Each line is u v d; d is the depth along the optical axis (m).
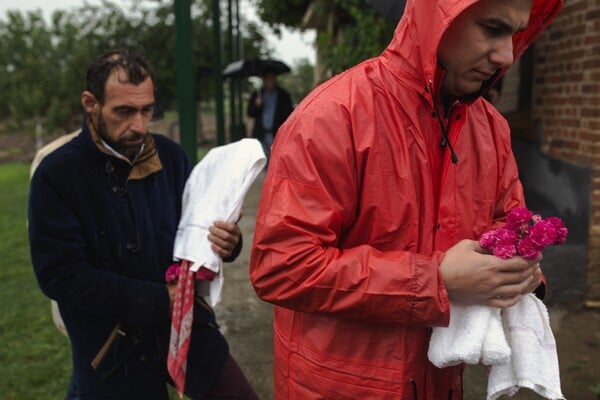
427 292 1.28
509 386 1.40
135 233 2.01
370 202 1.36
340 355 1.43
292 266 1.33
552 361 1.40
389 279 1.29
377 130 1.35
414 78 1.35
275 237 1.34
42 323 4.55
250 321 4.18
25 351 4.03
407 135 1.37
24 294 5.27
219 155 2.16
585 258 4.15
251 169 2.06
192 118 3.88
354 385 1.42
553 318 3.98
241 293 4.71
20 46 20.72
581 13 4.11
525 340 1.38
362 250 1.33
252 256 1.41
